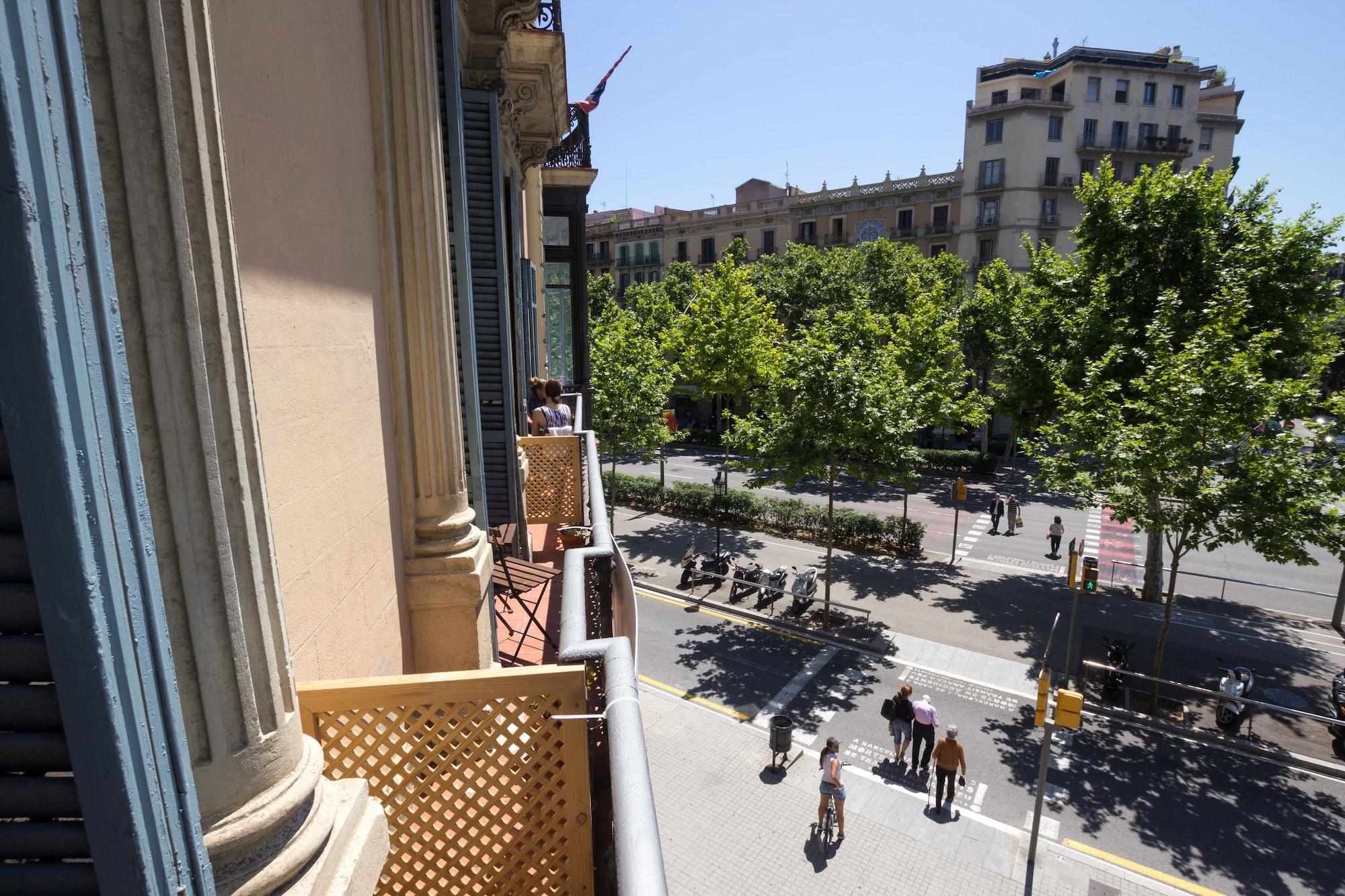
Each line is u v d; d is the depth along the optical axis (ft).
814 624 50.37
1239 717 36.70
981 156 140.56
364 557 9.78
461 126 14.07
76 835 3.27
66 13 2.86
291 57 7.58
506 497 18.58
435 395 11.84
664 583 58.65
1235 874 27.35
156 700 3.40
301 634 7.60
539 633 18.08
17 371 2.77
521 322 27.73
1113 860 28.17
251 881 4.40
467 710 7.23
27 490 2.87
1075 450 41.93
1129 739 36.32
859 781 33.53
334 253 8.86
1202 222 48.42
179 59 3.84
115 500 3.14
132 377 3.73
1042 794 27.53
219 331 4.17
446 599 11.96
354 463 9.42
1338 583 60.80
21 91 2.64
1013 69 144.66
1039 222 138.72
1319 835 29.32
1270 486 33.60
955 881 27.50
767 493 91.61
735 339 80.94
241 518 4.38
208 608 4.16
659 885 3.80
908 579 59.77
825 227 162.40
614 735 5.30
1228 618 51.78
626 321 92.89
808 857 28.89
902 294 113.80
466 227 14.49
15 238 2.67
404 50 10.64
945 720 38.40
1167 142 139.95
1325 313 46.06
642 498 85.40
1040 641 47.70
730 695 41.29
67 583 2.94
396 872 7.48
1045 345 55.26
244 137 6.50
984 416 74.49
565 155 43.06
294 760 4.97
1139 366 46.70
